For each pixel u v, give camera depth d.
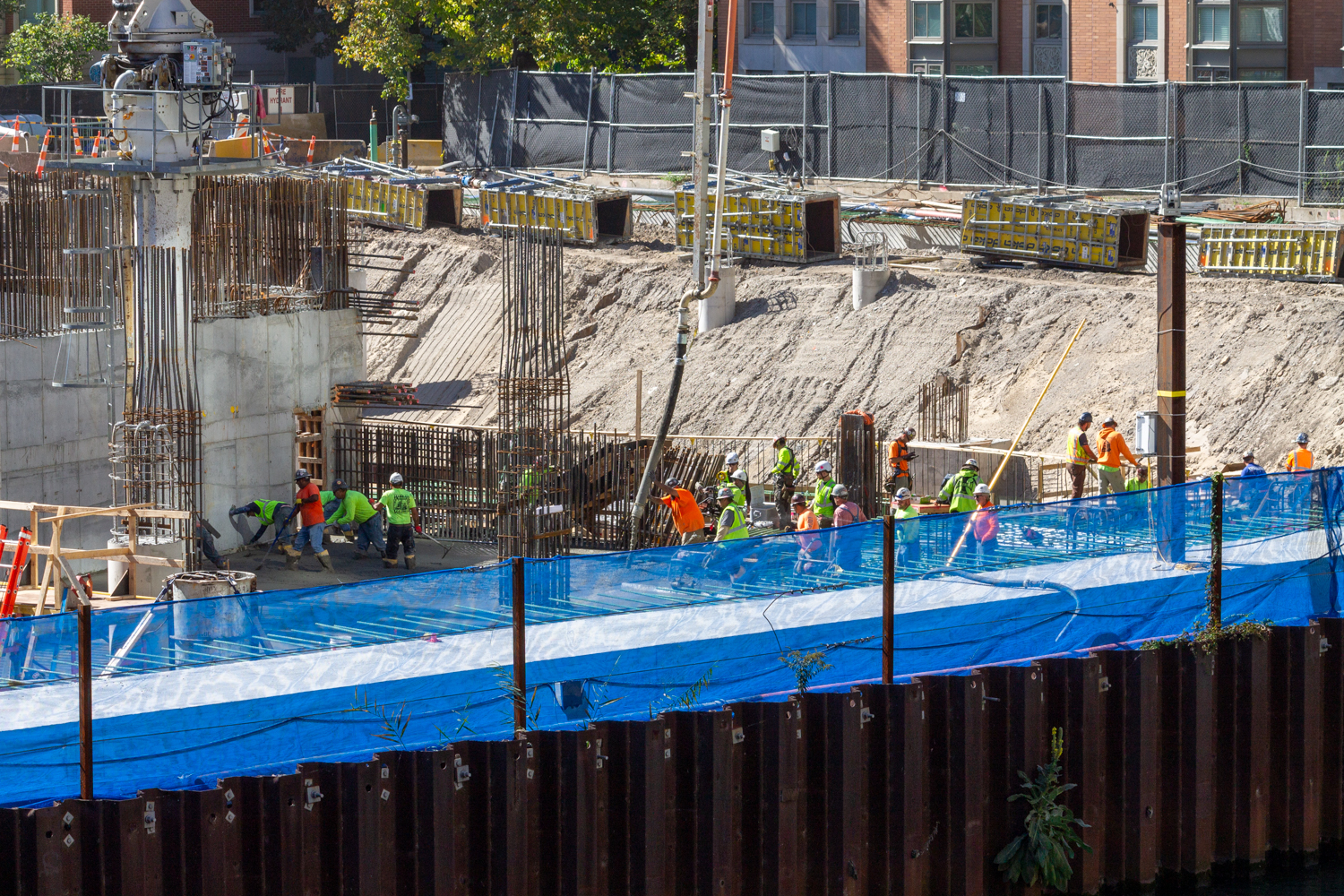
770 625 19.86
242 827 17.03
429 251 57.38
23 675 16.86
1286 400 38.44
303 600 17.83
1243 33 58.09
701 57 31.83
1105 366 41.75
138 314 30.66
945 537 20.62
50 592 26.14
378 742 18.16
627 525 34.41
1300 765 22.28
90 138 34.88
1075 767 20.95
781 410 45.53
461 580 18.53
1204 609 22.22
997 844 20.72
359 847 17.34
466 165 70.75
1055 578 21.28
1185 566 22.06
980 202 48.69
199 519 30.52
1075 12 62.78
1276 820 22.44
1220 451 38.38
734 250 52.44
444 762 17.73
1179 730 21.64
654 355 49.69
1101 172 54.34
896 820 19.78
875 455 36.88
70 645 16.95
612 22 73.12
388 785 17.64
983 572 20.84
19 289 33.44
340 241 37.88
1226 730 22.06
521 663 18.45
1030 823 20.50
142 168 31.52
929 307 46.31
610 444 35.28
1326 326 39.56
